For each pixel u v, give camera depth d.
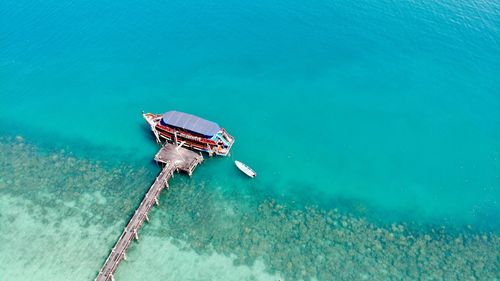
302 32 103.12
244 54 96.25
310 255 59.00
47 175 69.69
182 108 82.31
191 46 98.38
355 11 109.56
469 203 66.19
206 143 69.69
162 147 71.25
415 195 67.50
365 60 94.62
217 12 109.56
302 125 79.50
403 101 84.44
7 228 61.88
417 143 76.19
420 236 61.41
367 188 68.50
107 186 67.88
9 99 84.25
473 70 91.44
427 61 93.94
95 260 58.31
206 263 58.03
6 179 68.94
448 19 105.75
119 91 86.12
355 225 62.81
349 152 74.56
